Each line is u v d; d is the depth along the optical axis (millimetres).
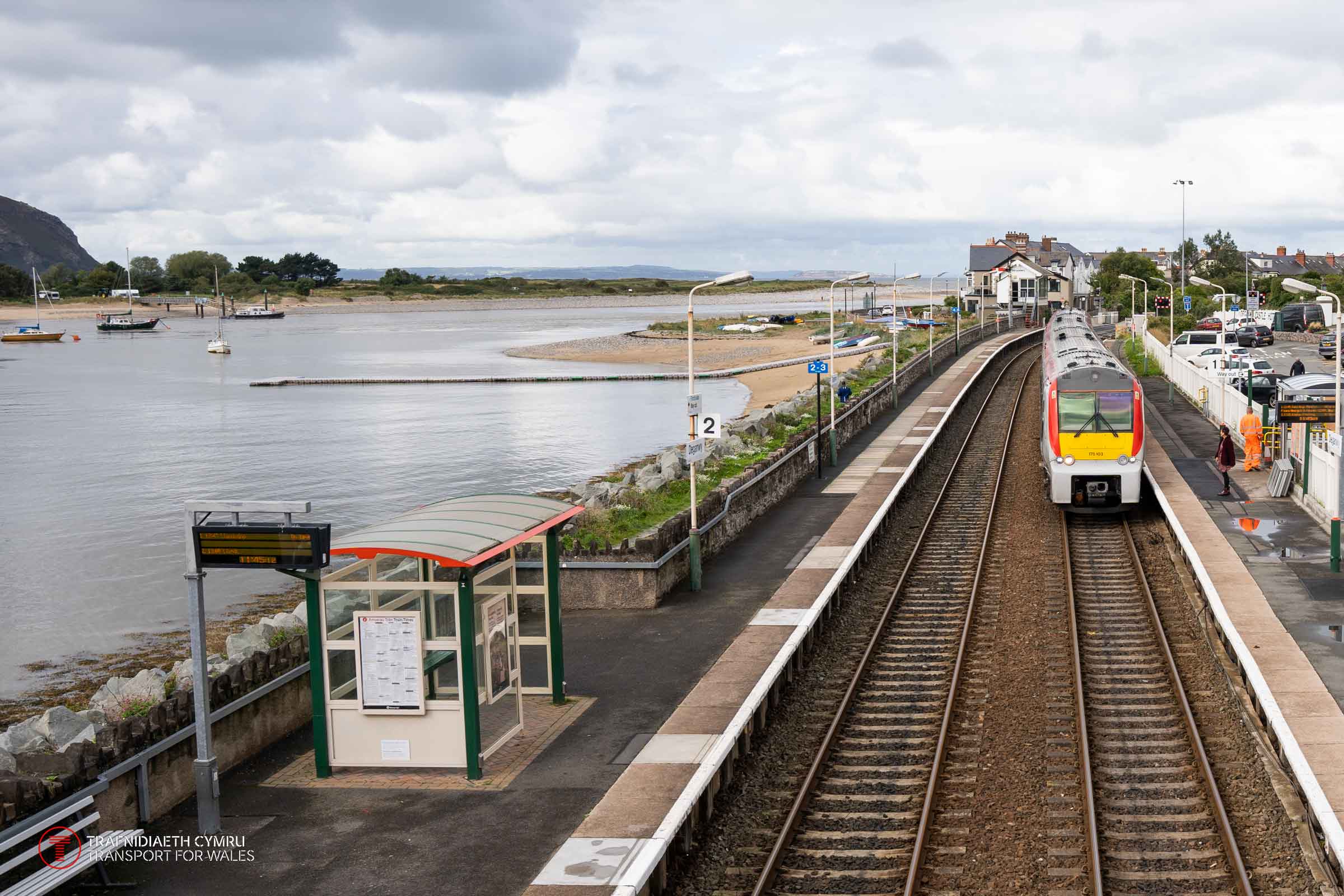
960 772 15531
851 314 174750
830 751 16422
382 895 12234
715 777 14852
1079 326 43500
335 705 15383
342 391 95875
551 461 56375
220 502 13852
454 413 78500
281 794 14914
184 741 14742
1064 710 17812
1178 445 43312
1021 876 12602
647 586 23422
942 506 34938
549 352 136250
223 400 90062
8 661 27469
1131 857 12969
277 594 33125
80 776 13078
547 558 17891
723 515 28547
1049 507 34344
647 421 71750
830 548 28266
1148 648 20938
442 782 15141
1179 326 96312
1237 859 12539
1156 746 16266
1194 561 25078
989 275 142375
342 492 49438
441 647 15211
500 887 12305
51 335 179250
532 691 18453
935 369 75812
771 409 53750
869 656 20531
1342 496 24578
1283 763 15391
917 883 12492
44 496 49812
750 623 22047
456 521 16609
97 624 30438
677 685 18688
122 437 68750
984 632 22047
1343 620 21078
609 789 14688
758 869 13125
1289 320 92312
